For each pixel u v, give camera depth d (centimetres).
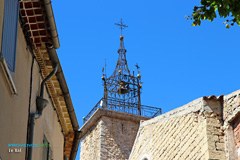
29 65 1234
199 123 1750
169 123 2006
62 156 1758
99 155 3581
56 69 1345
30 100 1221
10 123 1030
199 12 1020
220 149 1641
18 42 1131
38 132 1289
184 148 1822
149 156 2122
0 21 956
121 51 4050
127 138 3700
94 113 3784
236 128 1628
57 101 1529
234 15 1004
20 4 1184
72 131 1764
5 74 963
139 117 3769
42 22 1228
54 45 1296
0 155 945
